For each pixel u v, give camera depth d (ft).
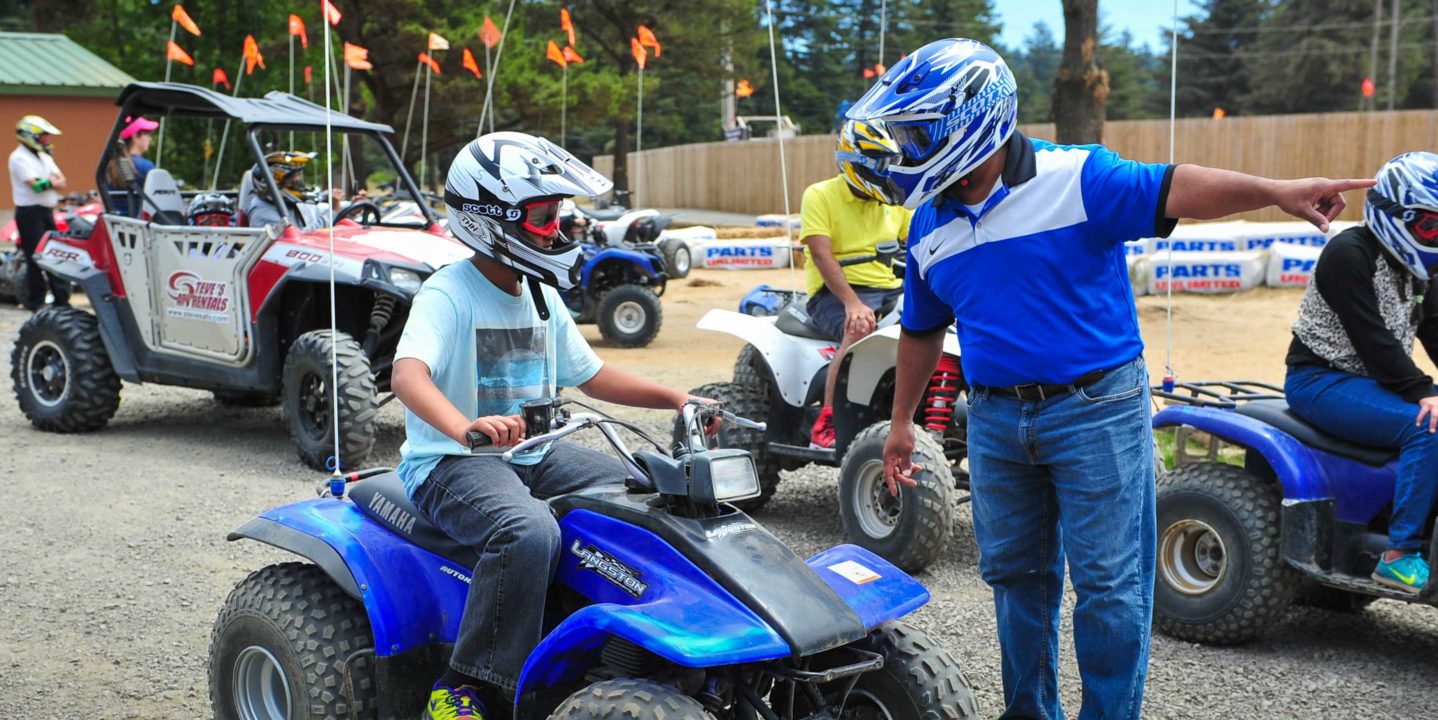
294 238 27.27
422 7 89.76
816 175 115.44
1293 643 17.22
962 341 11.60
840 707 10.55
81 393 29.63
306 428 26.48
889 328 20.52
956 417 20.67
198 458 27.53
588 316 50.06
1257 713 14.56
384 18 89.97
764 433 23.27
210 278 28.04
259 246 27.17
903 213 22.27
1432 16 212.43
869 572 10.85
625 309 48.19
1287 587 16.46
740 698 10.30
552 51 65.05
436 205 43.80
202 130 94.68
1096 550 11.02
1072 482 11.05
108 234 29.94
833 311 22.49
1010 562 11.86
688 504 10.41
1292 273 60.64
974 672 15.64
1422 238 15.02
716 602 9.70
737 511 10.69
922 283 12.14
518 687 9.94
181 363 28.99
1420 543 15.17
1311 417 16.37
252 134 27.99
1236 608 16.53
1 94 88.33
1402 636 17.67
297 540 11.85
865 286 22.08
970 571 20.13
